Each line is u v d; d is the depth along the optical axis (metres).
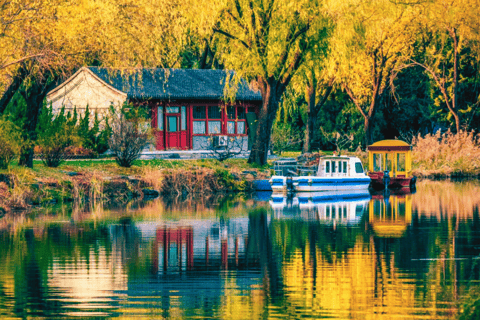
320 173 77.06
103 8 52.53
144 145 69.75
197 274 30.89
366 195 70.81
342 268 32.00
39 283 29.03
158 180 67.88
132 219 48.94
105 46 53.84
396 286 28.28
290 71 75.25
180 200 63.44
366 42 90.62
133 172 68.56
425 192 72.75
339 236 41.69
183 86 90.06
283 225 46.66
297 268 32.12
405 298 26.38
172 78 91.19
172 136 89.62
